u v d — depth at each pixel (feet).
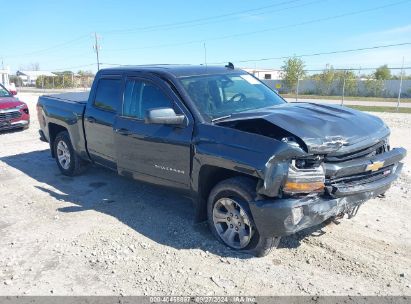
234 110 15.28
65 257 13.56
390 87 138.82
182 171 14.69
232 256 13.35
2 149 31.27
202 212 14.74
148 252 13.76
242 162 12.16
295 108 14.78
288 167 11.65
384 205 17.71
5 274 12.60
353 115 14.32
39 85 213.87
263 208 12.00
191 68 16.97
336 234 14.80
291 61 159.74
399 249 13.70
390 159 13.34
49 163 26.48
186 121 14.35
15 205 18.65
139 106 16.47
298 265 12.74
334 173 12.10
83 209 17.88
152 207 17.93
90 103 19.58
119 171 17.85
